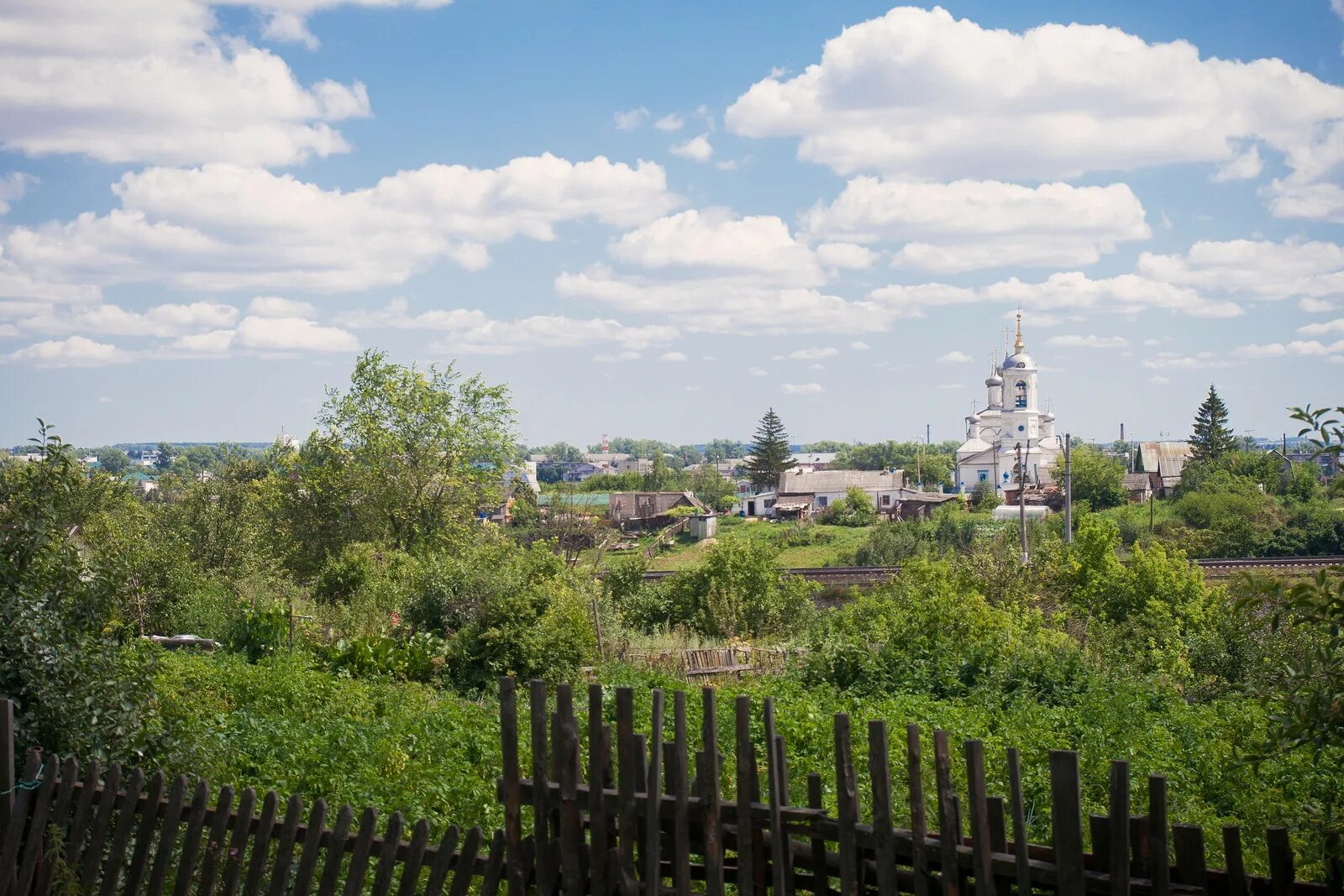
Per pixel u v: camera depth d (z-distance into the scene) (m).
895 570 44.84
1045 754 12.15
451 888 5.47
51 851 6.36
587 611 25.67
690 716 14.03
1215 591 32.44
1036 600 32.06
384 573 31.06
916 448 184.75
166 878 6.73
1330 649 6.12
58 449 7.93
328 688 16.34
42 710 7.16
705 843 5.07
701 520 86.31
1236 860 4.38
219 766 9.59
